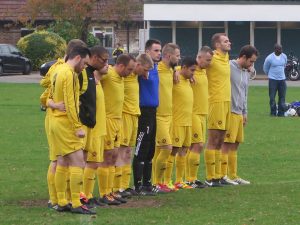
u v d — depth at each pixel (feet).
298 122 157.99
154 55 83.66
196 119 89.51
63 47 332.19
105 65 75.56
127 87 81.51
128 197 82.64
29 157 110.42
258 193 85.40
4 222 68.80
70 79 71.20
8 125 147.74
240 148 121.49
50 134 73.31
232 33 331.36
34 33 336.90
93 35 345.10
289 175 98.12
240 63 92.99
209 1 325.42
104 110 77.00
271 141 129.39
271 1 323.78
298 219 71.20
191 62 86.79
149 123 83.92
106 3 333.21
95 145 76.33
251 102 202.69
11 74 324.19
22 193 84.33
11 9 371.56
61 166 73.41
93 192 84.38
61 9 317.22
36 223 68.39
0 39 376.27
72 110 71.51
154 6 325.01
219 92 90.33
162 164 86.33
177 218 71.26
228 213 73.77
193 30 332.60
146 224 68.39
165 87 85.30
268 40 331.98
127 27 358.43
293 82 285.84
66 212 73.41
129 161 83.51
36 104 190.39
